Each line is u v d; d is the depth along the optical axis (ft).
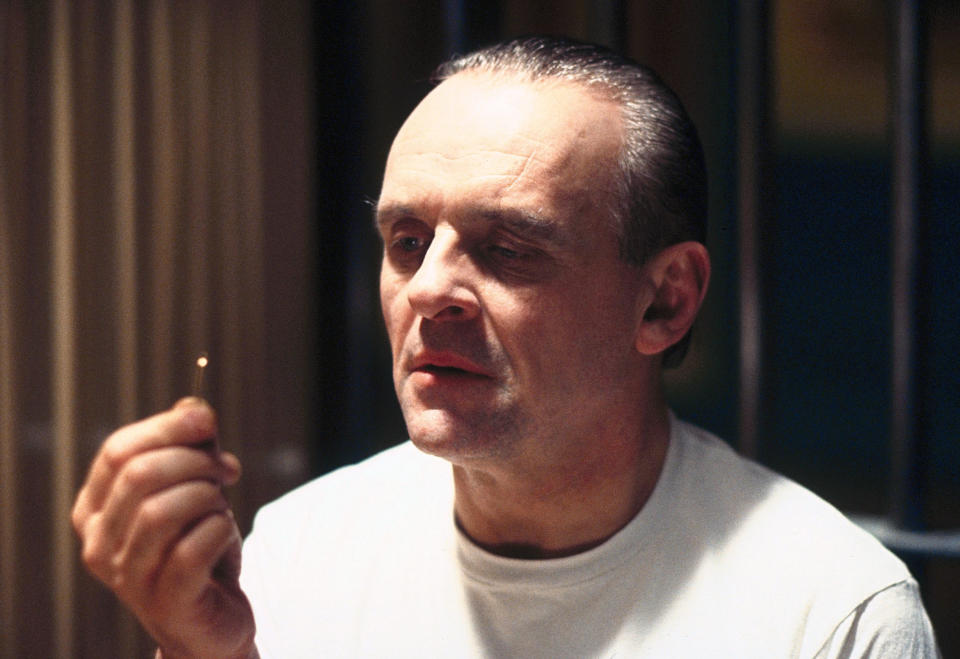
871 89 10.74
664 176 3.98
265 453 6.93
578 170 3.73
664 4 8.77
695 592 3.89
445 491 4.38
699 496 4.12
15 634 6.68
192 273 6.82
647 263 4.00
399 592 4.23
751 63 5.52
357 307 6.76
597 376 3.82
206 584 3.08
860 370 11.40
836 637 3.70
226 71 6.79
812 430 11.50
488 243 3.67
